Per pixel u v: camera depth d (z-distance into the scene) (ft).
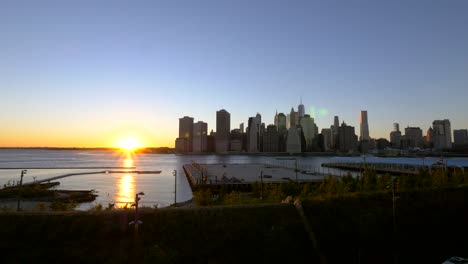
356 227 145.79
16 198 336.70
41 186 447.01
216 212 143.54
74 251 113.60
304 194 244.83
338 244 134.51
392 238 143.64
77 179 604.08
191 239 125.18
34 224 125.29
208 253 119.55
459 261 119.24
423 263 128.98
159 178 630.33
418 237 147.54
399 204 170.40
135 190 444.55
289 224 141.28
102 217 132.46
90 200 358.43
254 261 119.44
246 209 148.97
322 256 126.62
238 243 126.31
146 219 133.59
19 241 117.19
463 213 174.50
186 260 114.73
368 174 294.25
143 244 119.55
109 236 122.62
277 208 152.25
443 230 156.35
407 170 619.67
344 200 167.53
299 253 127.44
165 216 136.77
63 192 394.93
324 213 151.84
